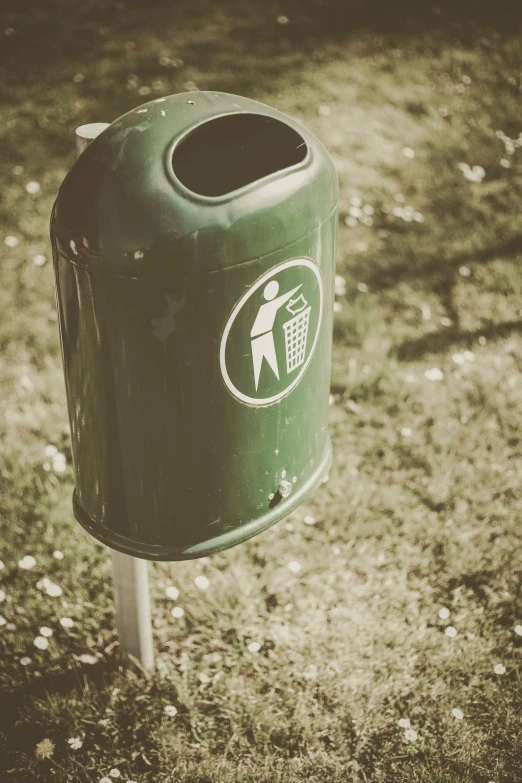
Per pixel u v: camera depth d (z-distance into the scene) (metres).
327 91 6.21
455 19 7.53
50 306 4.14
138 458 1.83
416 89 6.37
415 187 5.14
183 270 1.56
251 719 2.44
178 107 1.71
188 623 2.73
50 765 2.34
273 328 1.76
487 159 5.45
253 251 1.62
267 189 1.63
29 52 6.81
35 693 2.51
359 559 2.93
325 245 1.84
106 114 5.90
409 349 3.88
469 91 6.39
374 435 3.42
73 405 1.87
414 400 3.58
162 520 1.93
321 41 7.05
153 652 2.64
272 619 2.73
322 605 2.78
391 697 2.52
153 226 1.53
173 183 1.56
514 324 4.04
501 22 7.50
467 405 3.57
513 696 2.51
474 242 4.61
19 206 4.82
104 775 2.32
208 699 2.51
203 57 6.73
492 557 2.94
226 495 1.93
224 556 2.92
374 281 4.32
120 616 2.41
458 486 3.20
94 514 2.03
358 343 3.88
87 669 2.59
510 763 2.36
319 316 1.92
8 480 3.17
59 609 2.71
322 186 1.77
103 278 1.59
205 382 1.72
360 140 5.61
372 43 7.07
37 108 5.94
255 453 1.91
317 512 3.10
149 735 2.41
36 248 4.52
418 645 2.65
